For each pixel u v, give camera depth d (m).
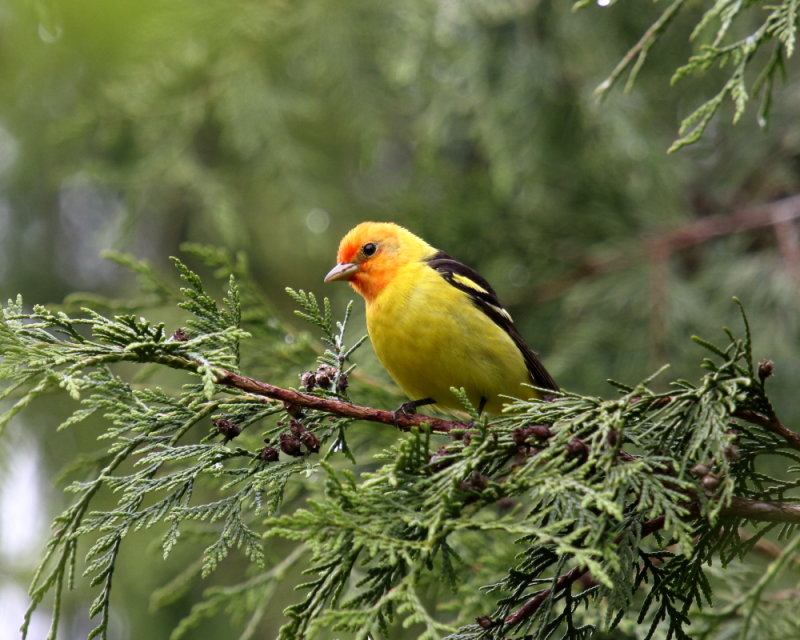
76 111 15.17
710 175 15.79
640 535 5.62
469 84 13.93
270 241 16.62
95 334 5.99
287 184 14.69
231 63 14.58
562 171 14.42
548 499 5.57
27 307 15.88
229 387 6.67
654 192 14.12
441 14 13.63
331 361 7.05
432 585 9.52
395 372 9.31
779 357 12.57
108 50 14.28
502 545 9.08
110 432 6.00
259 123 14.45
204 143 16.14
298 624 5.29
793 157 14.84
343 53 14.38
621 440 5.46
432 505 5.43
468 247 14.41
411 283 9.14
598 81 13.81
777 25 6.77
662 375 12.83
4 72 15.27
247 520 10.08
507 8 13.34
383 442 10.69
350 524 5.05
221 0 14.30
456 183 14.91
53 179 15.95
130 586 13.30
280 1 14.56
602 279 13.80
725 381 5.80
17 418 13.01
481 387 9.07
